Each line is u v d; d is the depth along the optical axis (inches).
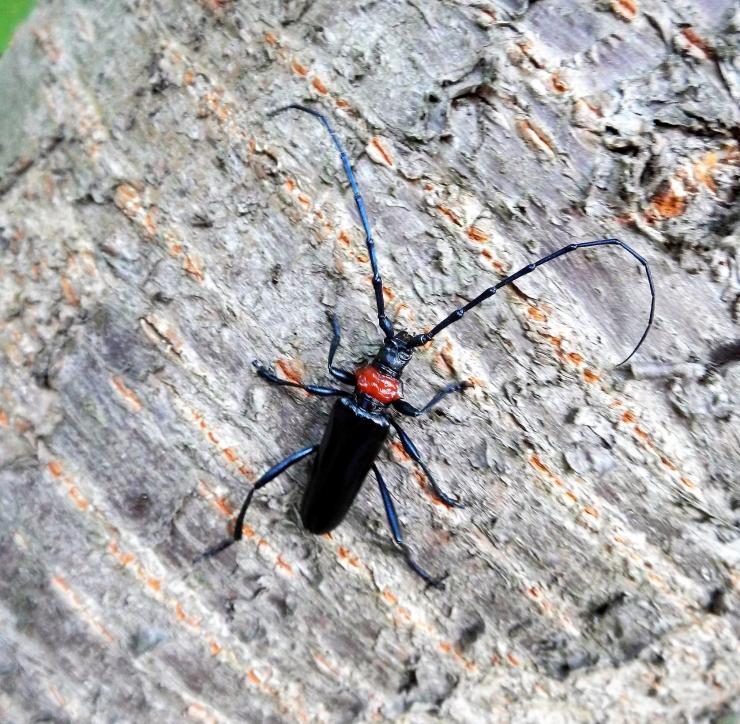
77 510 7.7
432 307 7.8
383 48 7.7
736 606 7.7
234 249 7.8
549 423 7.7
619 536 7.7
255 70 7.7
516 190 7.6
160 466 7.8
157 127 7.8
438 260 7.8
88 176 7.8
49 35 8.0
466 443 7.9
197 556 7.8
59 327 7.8
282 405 7.9
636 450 7.7
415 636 7.9
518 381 7.8
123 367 7.8
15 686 7.7
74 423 7.8
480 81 7.6
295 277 7.8
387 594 7.9
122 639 7.7
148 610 7.7
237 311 7.8
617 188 7.6
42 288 7.8
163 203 7.8
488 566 7.9
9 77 8.3
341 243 7.8
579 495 7.7
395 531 8.0
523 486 7.8
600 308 7.7
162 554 7.8
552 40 7.5
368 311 7.9
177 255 7.8
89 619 7.7
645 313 7.7
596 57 7.5
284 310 7.9
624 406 7.7
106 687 7.7
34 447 7.8
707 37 7.5
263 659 7.8
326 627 7.9
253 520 7.9
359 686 7.9
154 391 7.8
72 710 7.7
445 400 7.9
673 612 7.7
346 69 7.7
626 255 7.6
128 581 7.7
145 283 7.8
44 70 8.0
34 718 7.7
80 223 7.8
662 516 7.7
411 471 8.0
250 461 7.9
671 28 7.5
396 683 7.9
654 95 7.5
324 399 8.0
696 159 7.5
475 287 7.8
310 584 7.9
